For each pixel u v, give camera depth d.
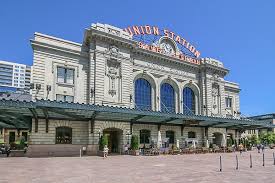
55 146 40.19
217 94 63.78
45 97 41.31
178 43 60.91
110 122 44.34
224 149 51.91
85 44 46.88
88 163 27.42
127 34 49.38
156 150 42.75
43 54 42.22
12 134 69.94
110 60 46.62
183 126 55.31
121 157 36.47
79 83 44.84
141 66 52.56
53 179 16.91
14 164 26.00
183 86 59.12
